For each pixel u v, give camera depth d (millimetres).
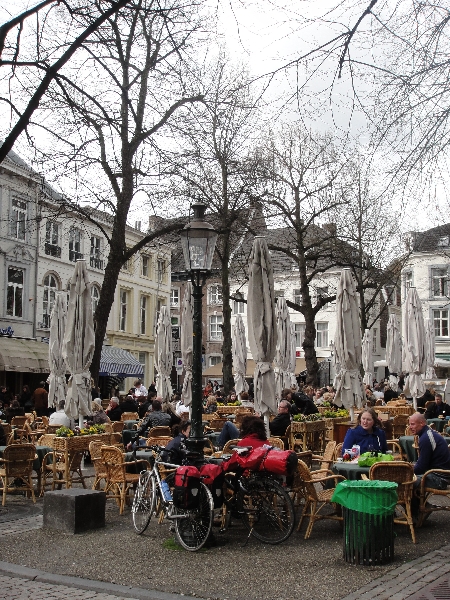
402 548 7359
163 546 7633
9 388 31531
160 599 5758
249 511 7840
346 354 14148
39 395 22906
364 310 29391
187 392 19328
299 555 7113
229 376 22156
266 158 24906
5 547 7621
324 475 9391
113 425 14656
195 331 8180
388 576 6234
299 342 54094
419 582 6008
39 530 8508
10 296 31641
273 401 11438
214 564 6820
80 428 12250
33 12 7453
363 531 6699
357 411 17297
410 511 7777
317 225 28750
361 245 27328
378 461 7988
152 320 46875
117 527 8695
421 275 48469
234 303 58281
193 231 8328
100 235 39812
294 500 9641
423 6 6227
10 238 31250
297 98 6785
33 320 33031
